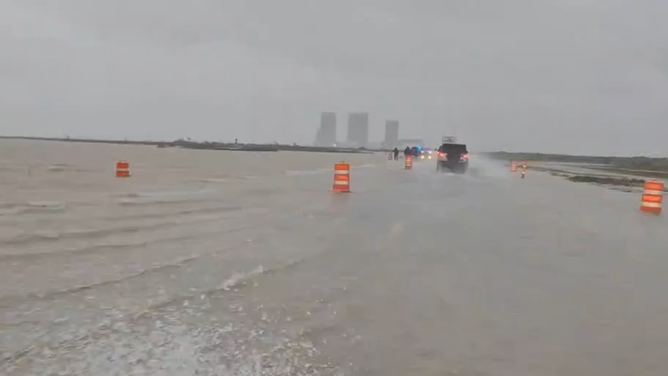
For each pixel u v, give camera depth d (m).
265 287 5.70
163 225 9.95
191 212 11.98
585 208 16.39
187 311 4.76
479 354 3.99
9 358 3.56
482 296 5.61
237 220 10.90
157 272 6.20
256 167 41.25
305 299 5.29
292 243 8.44
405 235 9.62
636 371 3.77
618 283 6.38
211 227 9.88
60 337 3.99
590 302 5.51
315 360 3.75
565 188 26.70
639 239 10.15
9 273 5.91
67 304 4.82
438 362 3.80
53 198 13.98
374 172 35.41
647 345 4.29
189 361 3.64
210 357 3.73
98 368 3.46
